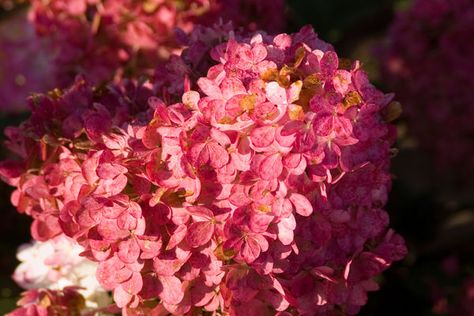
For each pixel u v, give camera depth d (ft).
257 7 3.64
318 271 2.78
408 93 4.85
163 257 2.74
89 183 2.77
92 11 3.61
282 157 2.64
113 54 3.53
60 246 2.99
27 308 2.96
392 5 5.83
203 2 3.50
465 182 4.93
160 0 3.47
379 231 2.84
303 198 2.67
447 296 4.03
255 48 2.69
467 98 4.72
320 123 2.62
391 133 2.88
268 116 2.63
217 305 2.79
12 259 3.73
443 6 4.53
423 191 4.73
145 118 2.86
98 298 3.01
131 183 2.74
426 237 4.26
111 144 2.77
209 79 2.73
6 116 4.02
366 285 2.88
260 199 2.67
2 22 4.17
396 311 3.96
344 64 2.76
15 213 3.80
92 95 2.97
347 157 2.69
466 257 4.27
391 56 4.83
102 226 2.73
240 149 2.66
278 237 2.71
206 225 2.71
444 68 4.68
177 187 2.70
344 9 4.79
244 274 2.76
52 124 2.91
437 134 4.90
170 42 3.49
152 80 3.02
